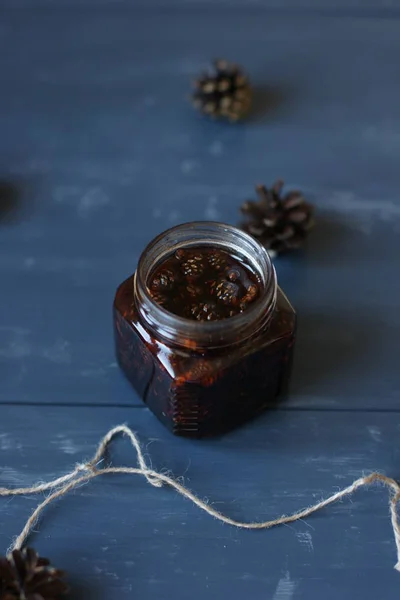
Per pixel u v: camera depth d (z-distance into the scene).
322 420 0.61
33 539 0.58
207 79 0.71
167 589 0.57
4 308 0.65
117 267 0.66
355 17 0.77
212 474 0.60
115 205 0.68
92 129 0.72
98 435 0.61
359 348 0.63
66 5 0.77
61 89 0.74
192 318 0.58
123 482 0.60
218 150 0.71
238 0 0.77
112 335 0.64
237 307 0.58
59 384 0.62
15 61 0.75
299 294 0.65
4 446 0.61
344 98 0.73
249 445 0.61
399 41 0.76
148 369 0.59
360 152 0.71
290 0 0.78
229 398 0.59
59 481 0.59
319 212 0.68
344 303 0.65
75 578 0.57
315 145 0.71
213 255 0.60
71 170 0.70
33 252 0.67
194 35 0.76
